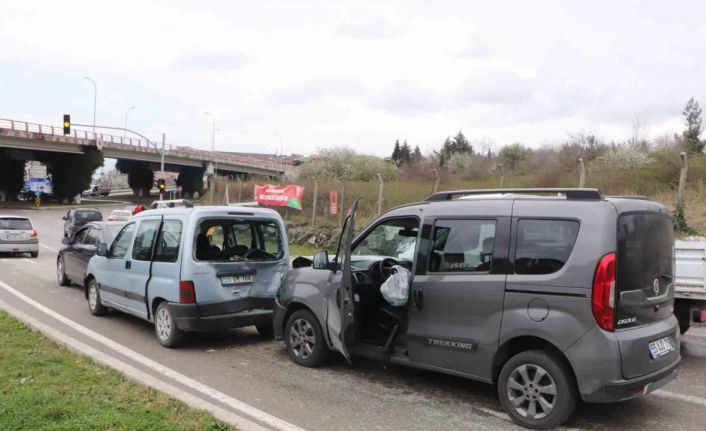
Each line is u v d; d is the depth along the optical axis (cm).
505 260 489
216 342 781
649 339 456
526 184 2534
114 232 1109
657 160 2194
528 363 471
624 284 448
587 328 439
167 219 777
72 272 1227
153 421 436
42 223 4125
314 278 646
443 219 542
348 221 591
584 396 441
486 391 570
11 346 658
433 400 541
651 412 509
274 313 697
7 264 1766
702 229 1388
